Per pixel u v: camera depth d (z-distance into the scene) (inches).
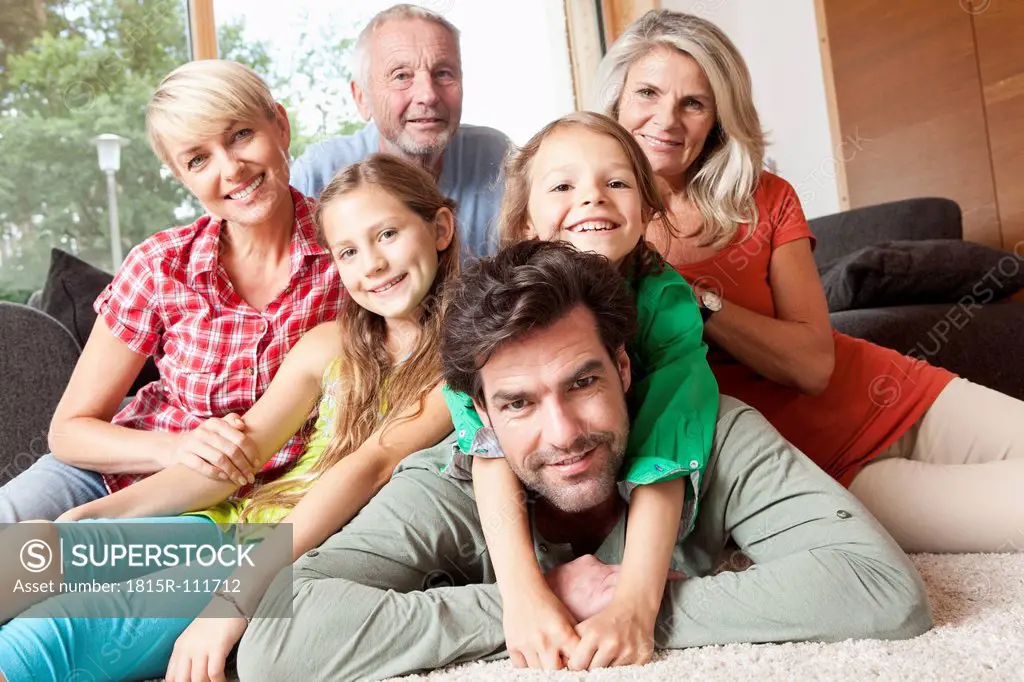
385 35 84.0
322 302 60.9
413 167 56.5
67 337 70.9
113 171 134.6
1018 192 134.8
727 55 59.9
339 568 43.1
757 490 44.2
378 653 38.8
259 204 59.0
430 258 55.0
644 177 50.9
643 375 48.0
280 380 56.2
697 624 39.0
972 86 140.3
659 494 42.1
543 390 38.9
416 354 54.2
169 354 61.2
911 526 55.0
